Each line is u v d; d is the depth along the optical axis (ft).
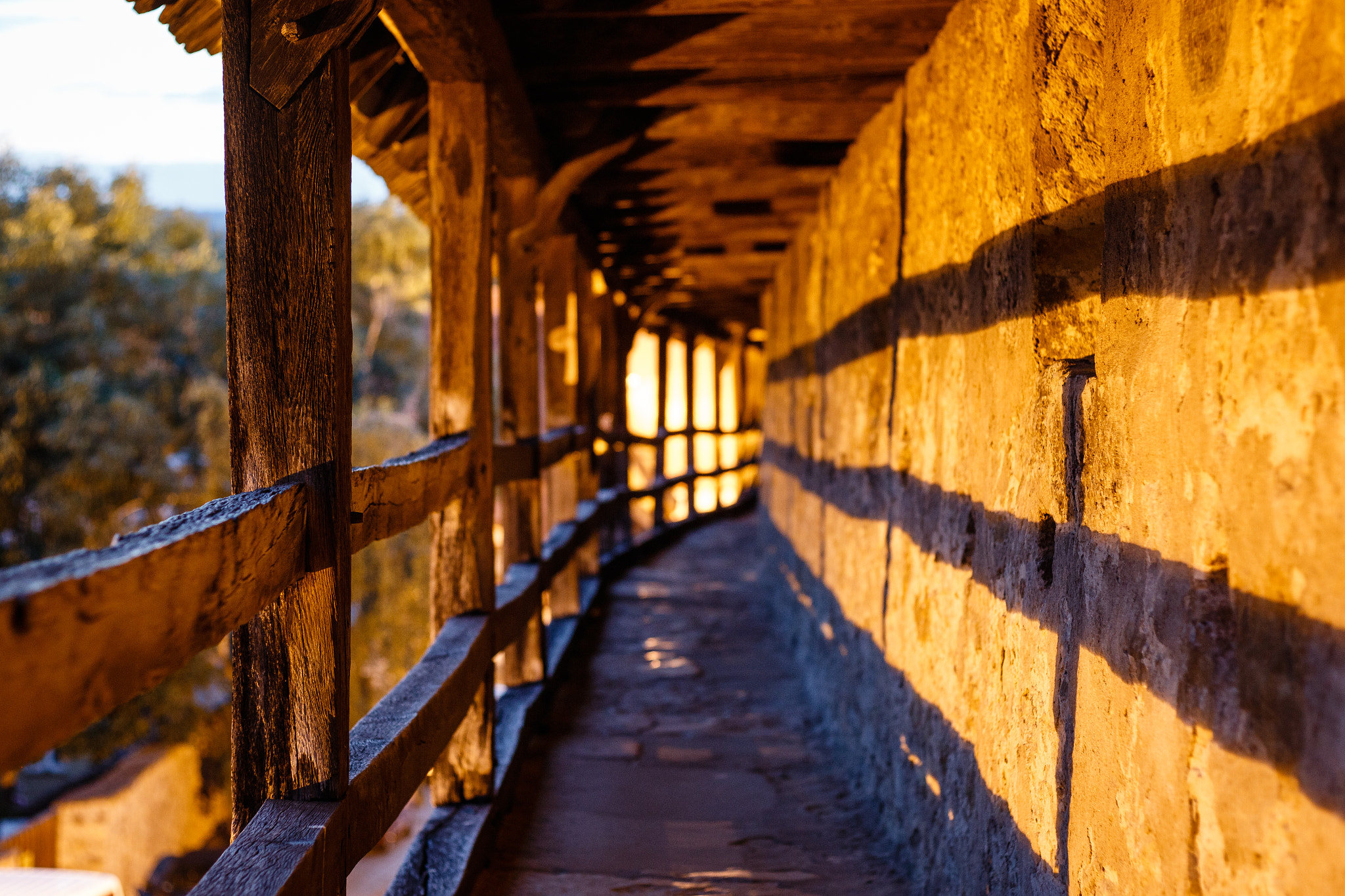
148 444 55.42
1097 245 7.20
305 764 6.09
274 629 6.09
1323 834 3.76
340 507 6.07
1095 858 5.92
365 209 86.12
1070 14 7.04
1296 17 4.05
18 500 54.44
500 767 12.67
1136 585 5.47
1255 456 4.30
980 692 8.41
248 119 6.01
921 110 11.35
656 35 11.59
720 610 26.61
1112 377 5.88
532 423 16.97
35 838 46.88
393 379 89.61
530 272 16.67
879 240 13.44
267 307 6.04
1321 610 3.81
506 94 11.58
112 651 3.74
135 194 66.03
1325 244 3.83
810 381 20.59
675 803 13.14
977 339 8.77
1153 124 5.40
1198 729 4.74
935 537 10.09
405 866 9.79
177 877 53.52
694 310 44.01
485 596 11.37
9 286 59.36
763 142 16.52
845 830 12.25
